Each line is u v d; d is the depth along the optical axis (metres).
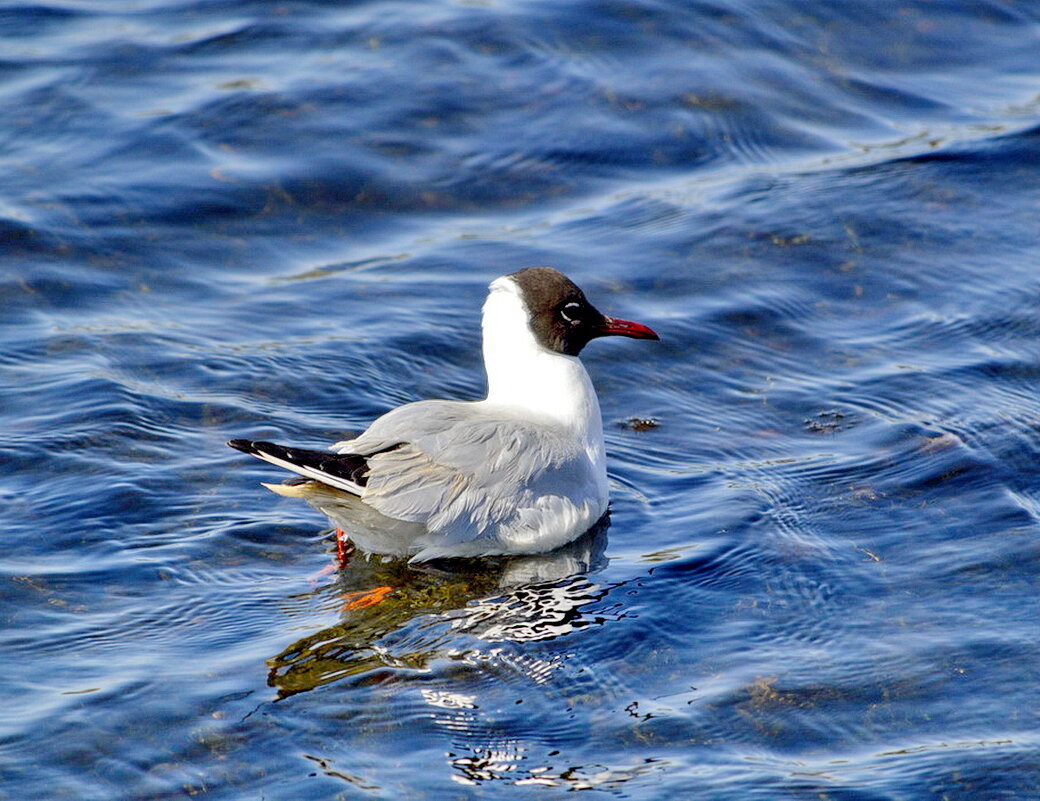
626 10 22.12
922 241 17.84
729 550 12.36
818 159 19.55
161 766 9.47
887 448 14.00
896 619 11.27
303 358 15.45
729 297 16.83
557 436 12.74
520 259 17.44
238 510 12.90
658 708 10.19
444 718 10.04
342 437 14.20
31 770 9.37
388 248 17.67
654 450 14.23
